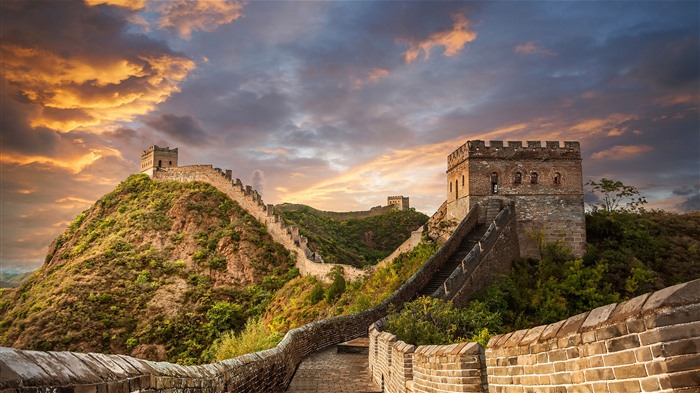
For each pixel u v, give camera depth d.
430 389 9.88
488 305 35.72
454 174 50.66
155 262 77.50
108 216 96.06
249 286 72.19
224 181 93.81
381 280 47.00
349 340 28.77
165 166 105.88
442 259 40.84
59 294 69.69
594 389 4.74
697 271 44.97
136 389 4.93
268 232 82.06
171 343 62.72
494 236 40.50
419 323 21.11
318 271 65.50
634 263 43.78
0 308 77.31
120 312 67.31
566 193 47.25
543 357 5.62
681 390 3.93
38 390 3.39
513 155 47.47
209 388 7.98
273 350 15.36
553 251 44.97
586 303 39.22
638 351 4.25
